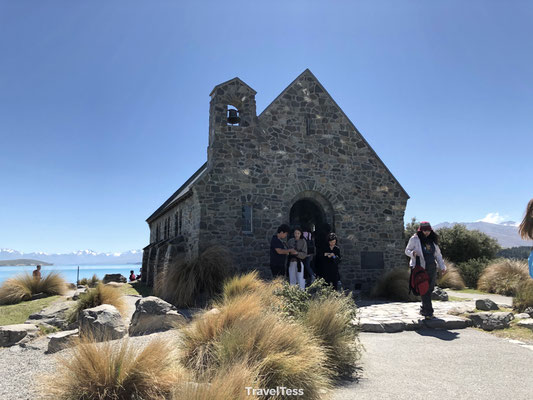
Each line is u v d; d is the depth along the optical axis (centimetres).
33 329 780
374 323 745
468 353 563
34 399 390
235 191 1388
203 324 510
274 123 1492
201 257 1184
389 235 1603
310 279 1174
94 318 675
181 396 317
